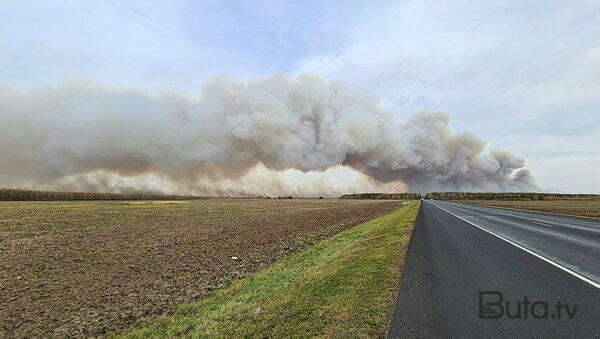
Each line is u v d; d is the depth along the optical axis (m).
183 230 30.34
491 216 33.97
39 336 8.12
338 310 6.57
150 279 13.04
